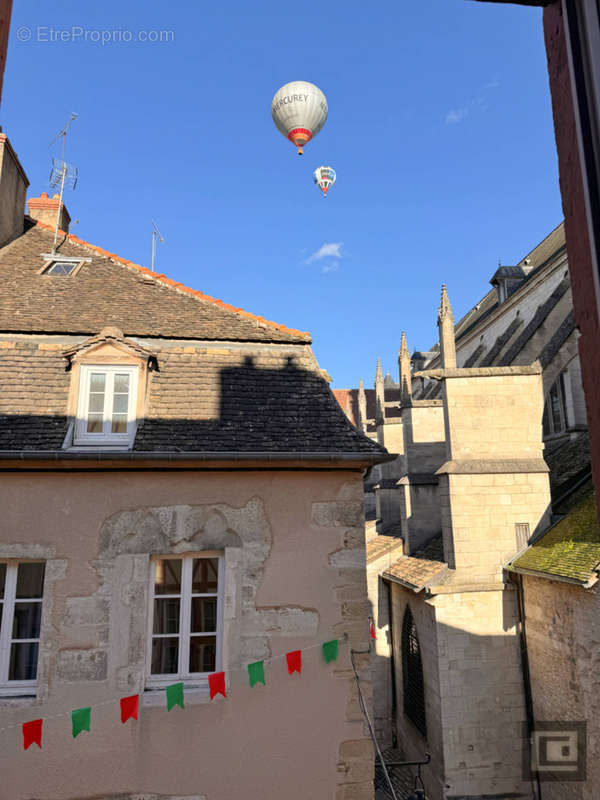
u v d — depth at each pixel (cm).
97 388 852
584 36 179
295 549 789
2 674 723
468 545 1461
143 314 996
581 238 186
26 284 1054
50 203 1458
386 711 1931
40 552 744
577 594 1156
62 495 764
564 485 1633
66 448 784
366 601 785
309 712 745
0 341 897
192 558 790
